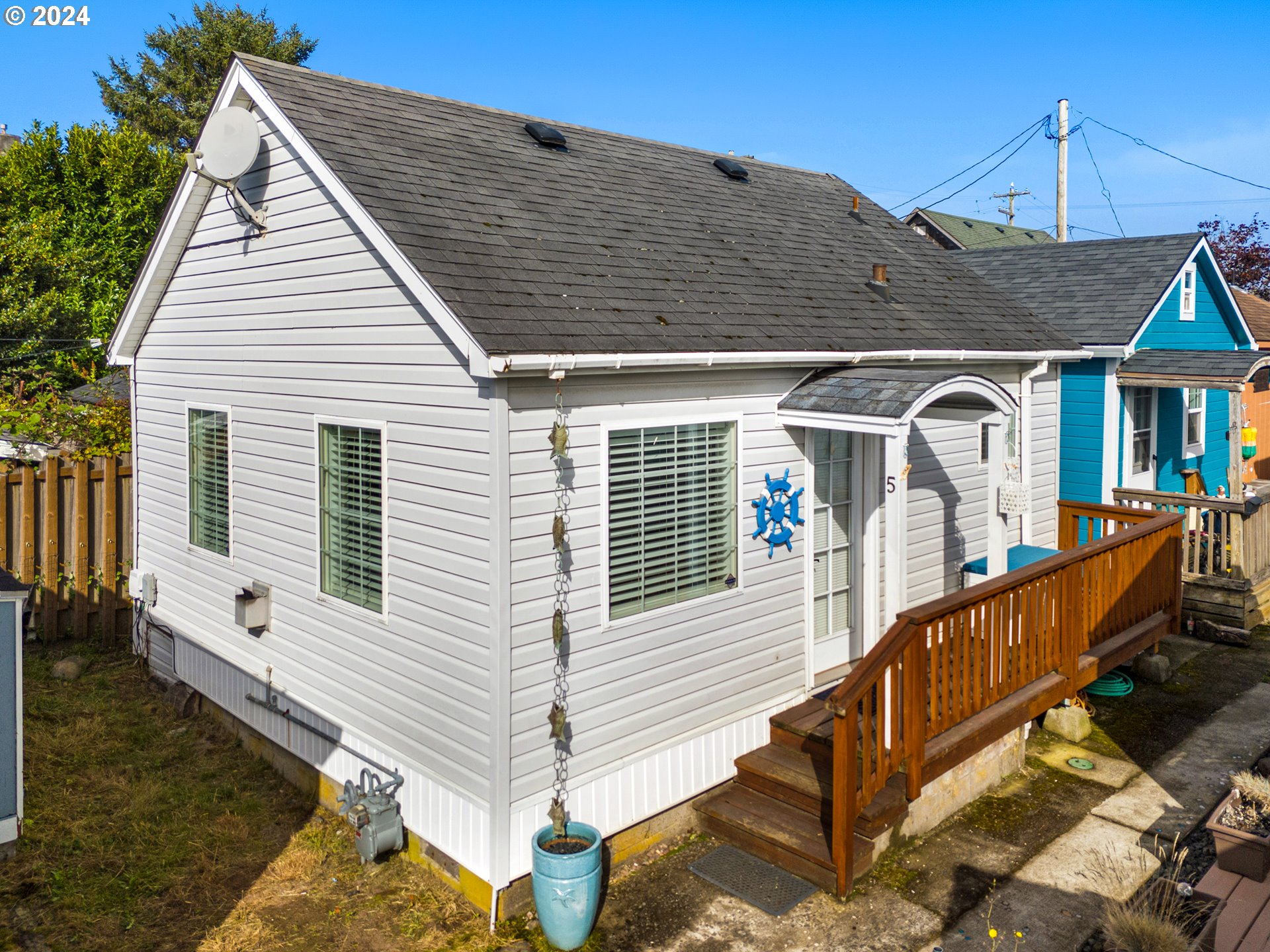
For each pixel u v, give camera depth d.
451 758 6.29
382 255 6.36
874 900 6.13
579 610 6.29
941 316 9.62
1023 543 11.23
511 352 5.54
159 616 10.12
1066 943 5.64
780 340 7.34
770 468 7.56
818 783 6.92
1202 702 9.41
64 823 7.34
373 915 6.20
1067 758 8.15
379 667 6.90
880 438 8.66
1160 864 6.45
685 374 6.86
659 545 6.82
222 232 8.45
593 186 8.83
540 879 5.67
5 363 20.59
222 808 7.67
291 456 7.74
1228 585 11.25
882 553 8.81
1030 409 10.73
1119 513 11.23
